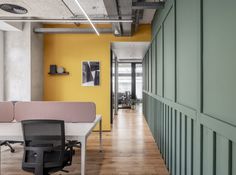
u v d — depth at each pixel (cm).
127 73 1545
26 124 273
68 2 495
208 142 196
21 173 366
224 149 164
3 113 379
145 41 688
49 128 276
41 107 377
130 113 1107
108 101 695
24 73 622
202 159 212
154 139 587
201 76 213
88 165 404
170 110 369
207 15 199
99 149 498
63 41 696
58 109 377
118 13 460
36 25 655
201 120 210
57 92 698
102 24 677
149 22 678
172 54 352
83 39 694
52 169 276
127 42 702
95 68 694
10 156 445
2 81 623
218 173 176
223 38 167
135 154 468
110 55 706
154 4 427
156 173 371
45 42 698
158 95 513
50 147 272
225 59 163
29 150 276
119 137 612
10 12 505
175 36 328
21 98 623
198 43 219
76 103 377
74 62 696
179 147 305
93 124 355
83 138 289
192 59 245
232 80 152
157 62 536
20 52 623
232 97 152
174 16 329
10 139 293
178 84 315
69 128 326
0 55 615
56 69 689
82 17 592
